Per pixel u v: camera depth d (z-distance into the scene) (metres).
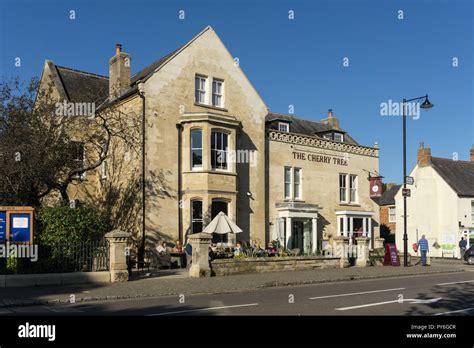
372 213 32.94
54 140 20.36
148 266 22.36
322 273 21.19
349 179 32.50
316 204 30.06
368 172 33.59
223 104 26.16
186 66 24.80
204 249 19.16
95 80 30.22
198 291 15.12
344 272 21.83
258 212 26.84
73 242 17.12
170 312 11.13
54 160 20.06
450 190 40.56
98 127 23.69
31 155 18.94
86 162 23.08
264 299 13.52
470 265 30.52
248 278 18.61
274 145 28.62
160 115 23.62
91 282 16.55
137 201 22.97
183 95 24.53
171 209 23.55
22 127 19.27
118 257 17.14
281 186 28.67
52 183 20.56
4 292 14.20
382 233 48.44
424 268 25.34
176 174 23.94
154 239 22.81
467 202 40.78
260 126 27.58
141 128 23.05
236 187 24.98
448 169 42.69
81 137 22.75
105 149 23.72
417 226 42.72
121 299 13.74
